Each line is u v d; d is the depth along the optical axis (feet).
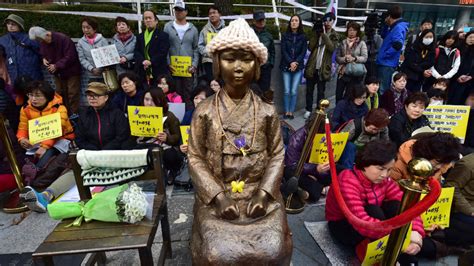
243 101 5.85
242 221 5.22
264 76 17.24
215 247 4.73
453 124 12.16
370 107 14.06
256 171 5.88
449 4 54.29
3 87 12.25
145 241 5.00
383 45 17.25
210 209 5.49
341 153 9.57
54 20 17.62
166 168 11.05
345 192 7.04
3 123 8.63
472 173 7.61
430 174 3.92
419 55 17.03
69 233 5.25
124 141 10.75
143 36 15.33
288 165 9.89
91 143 10.75
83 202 5.82
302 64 17.66
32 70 14.73
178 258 7.17
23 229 8.38
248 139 5.77
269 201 5.64
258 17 16.38
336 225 7.59
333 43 17.53
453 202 7.86
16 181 9.34
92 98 10.15
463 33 20.01
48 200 9.14
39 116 10.94
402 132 11.37
